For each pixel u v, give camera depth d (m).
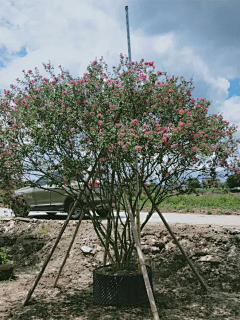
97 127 4.73
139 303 4.82
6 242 9.00
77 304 5.10
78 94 4.88
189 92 5.16
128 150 4.32
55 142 4.93
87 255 7.50
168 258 6.91
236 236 7.04
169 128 4.65
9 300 5.41
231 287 5.83
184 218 10.36
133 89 4.90
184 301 5.19
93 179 5.21
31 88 5.25
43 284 6.38
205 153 4.75
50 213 12.91
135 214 5.35
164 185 5.23
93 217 5.39
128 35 5.29
